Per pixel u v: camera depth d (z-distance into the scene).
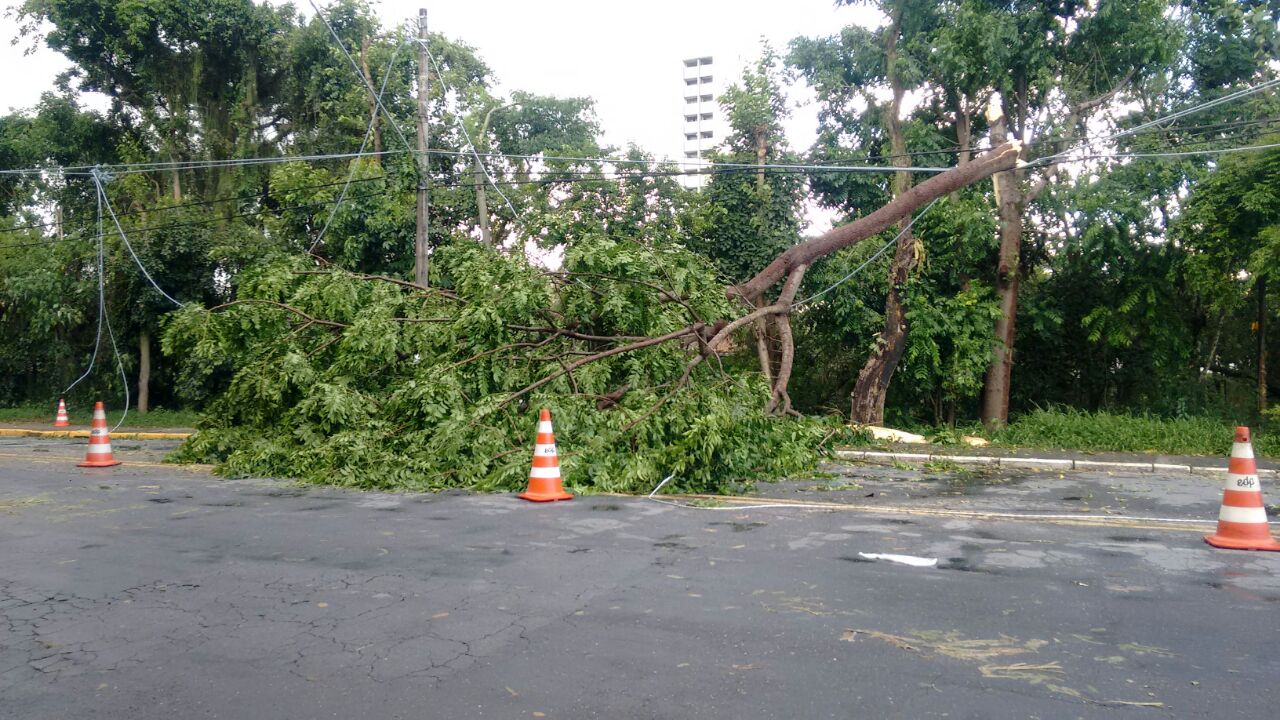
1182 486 10.99
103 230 24.75
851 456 14.34
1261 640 4.47
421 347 12.30
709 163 21.62
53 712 3.64
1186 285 20.25
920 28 19.83
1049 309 20.81
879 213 15.73
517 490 9.77
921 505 8.98
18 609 5.14
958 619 4.82
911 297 19.41
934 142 20.22
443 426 10.25
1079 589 5.45
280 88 28.38
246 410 12.48
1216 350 22.55
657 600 5.21
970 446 16.14
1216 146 18.73
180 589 5.55
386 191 21.56
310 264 13.59
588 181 20.84
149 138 28.44
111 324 25.02
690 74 123.75
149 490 10.03
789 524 7.71
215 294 25.02
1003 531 7.40
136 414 24.78
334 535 7.25
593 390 11.75
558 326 12.46
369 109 24.47
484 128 25.03
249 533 7.36
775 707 3.61
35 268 24.80
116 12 26.27
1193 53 19.92
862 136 22.08
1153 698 3.71
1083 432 16.38
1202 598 5.27
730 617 4.86
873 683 3.87
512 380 11.54
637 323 12.43
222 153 27.45
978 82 19.53
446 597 5.31
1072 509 8.82
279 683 3.94
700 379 12.80
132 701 3.75
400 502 9.02
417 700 3.72
